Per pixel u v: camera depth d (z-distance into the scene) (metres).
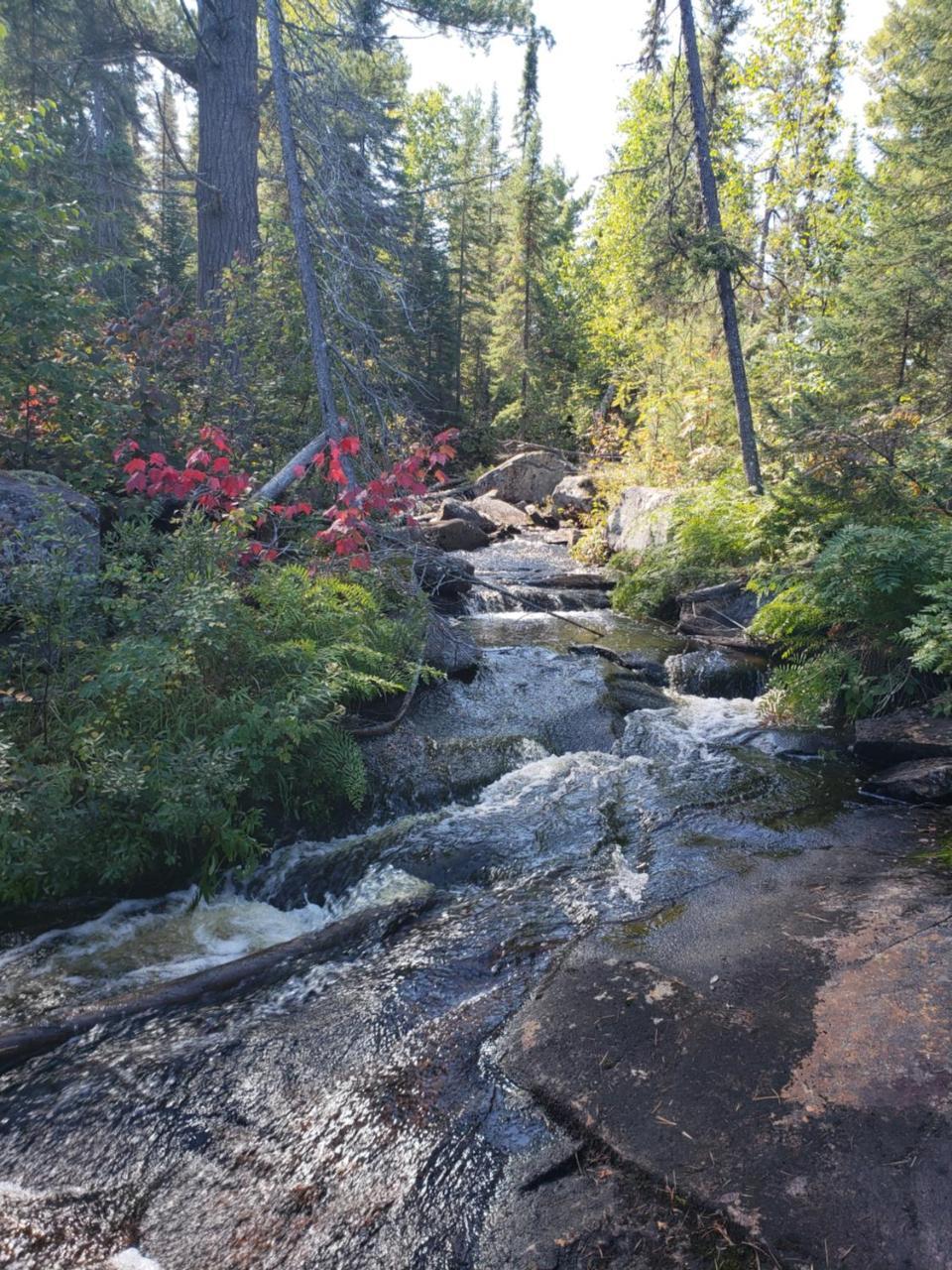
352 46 11.22
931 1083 2.83
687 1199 2.45
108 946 4.18
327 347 9.91
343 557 7.56
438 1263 2.31
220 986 3.80
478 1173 2.62
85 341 8.27
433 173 37.75
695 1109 2.80
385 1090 3.03
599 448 24.61
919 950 3.66
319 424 10.38
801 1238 2.28
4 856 4.02
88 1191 2.67
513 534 18.75
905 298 10.09
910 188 11.43
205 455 6.27
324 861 4.93
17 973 3.93
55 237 7.52
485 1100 2.93
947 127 11.09
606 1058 3.08
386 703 7.02
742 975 3.57
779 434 9.22
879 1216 2.34
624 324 25.34
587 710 7.44
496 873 4.82
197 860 4.77
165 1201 2.62
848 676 7.24
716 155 17.45
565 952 3.87
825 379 10.96
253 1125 2.91
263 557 6.60
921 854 4.72
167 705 4.81
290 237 10.60
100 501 7.25
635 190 19.64
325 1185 2.62
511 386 31.86
